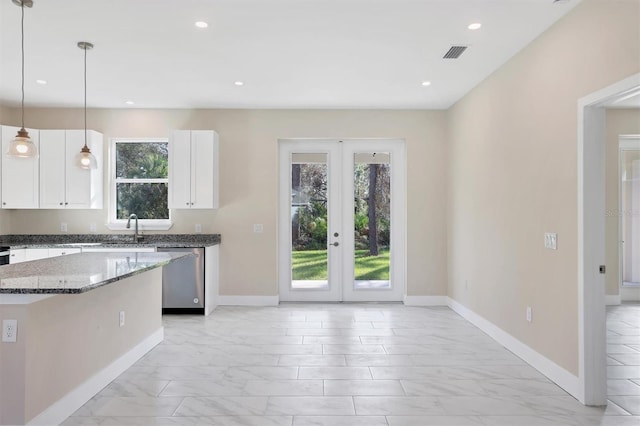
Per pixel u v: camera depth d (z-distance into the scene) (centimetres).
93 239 550
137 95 499
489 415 257
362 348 385
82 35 335
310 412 260
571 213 288
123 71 416
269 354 368
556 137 306
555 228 307
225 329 448
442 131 566
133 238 552
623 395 288
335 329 448
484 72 418
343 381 309
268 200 564
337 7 290
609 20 249
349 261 585
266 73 423
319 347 387
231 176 563
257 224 563
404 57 379
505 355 366
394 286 584
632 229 587
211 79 441
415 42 347
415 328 452
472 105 472
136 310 352
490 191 422
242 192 563
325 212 586
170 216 561
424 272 567
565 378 293
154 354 368
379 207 586
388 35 334
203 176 534
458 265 520
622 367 342
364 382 307
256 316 503
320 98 513
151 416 254
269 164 565
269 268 562
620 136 562
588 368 272
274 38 340
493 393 288
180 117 561
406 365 342
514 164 371
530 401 277
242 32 329
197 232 562
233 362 348
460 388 297
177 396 283
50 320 238
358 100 522
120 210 570
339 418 252
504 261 390
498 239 404
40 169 525
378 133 566
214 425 244
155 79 441
